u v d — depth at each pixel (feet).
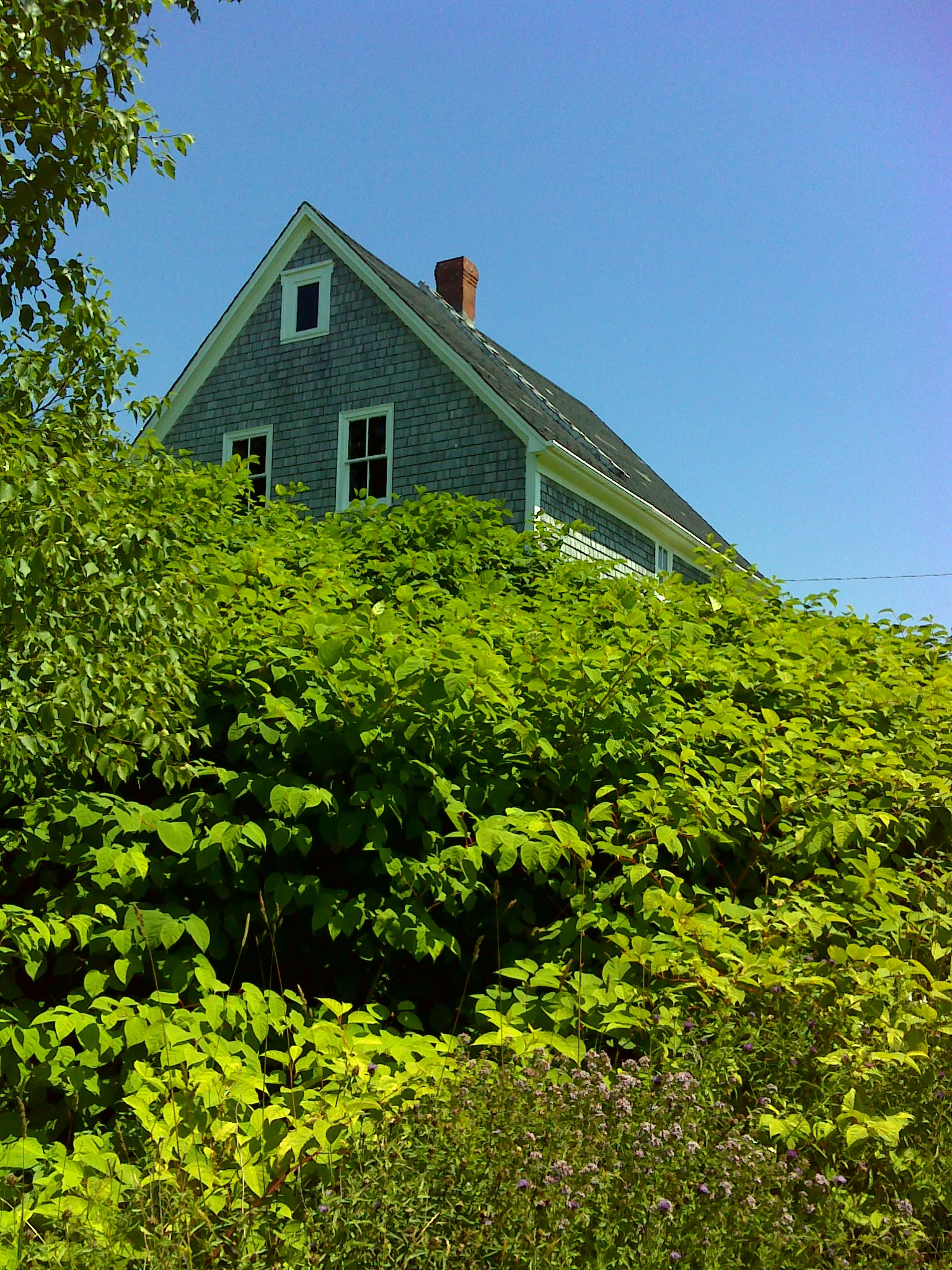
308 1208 8.07
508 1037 9.70
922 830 15.05
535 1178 7.95
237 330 52.37
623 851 11.73
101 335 16.78
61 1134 9.87
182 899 11.54
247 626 13.17
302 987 12.26
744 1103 10.16
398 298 46.68
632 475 60.75
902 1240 8.36
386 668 11.81
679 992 11.12
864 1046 10.41
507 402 42.93
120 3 18.31
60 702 10.07
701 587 18.85
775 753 14.65
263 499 25.22
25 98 17.62
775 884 14.42
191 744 12.66
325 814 11.74
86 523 11.01
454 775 12.97
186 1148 8.30
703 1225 7.90
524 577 22.27
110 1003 9.43
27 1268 7.18
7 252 18.30
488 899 12.76
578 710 13.55
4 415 11.14
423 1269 7.33
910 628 21.80
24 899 11.41
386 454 46.47
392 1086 8.84
